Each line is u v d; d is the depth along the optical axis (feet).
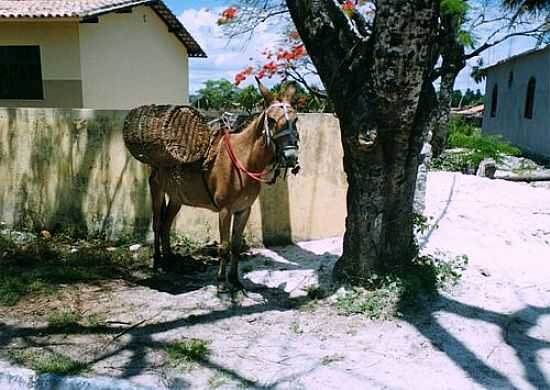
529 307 16.83
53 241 24.76
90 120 24.47
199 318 16.76
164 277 20.61
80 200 25.17
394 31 14.29
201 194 18.57
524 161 51.47
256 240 24.14
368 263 17.57
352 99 16.08
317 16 16.58
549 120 57.82
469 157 45.55
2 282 19.35
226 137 17.85
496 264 20.24
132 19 55.47
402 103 15.28
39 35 47.29
